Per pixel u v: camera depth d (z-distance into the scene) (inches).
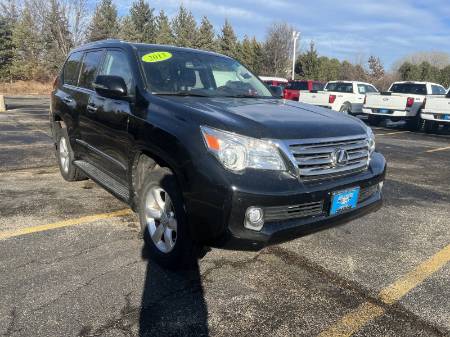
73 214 188.1
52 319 112.1
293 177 126.0
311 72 2071.9
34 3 1636.3
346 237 175.8
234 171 120.3
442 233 184.9
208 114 131.2
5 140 378.6
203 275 138.6
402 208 218.7
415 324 117.1
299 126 133.1
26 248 152.6
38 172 263.1
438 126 629.3
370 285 137.0
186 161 125.7
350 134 143.0
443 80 1840.6
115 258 147.3
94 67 201.2
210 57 198.2
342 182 136.3
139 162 153.7
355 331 113.0
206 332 110.0
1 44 1643.7
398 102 622.8
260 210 119.9
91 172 192.5
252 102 163.8
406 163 343.9
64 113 219.6
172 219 137.6
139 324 111.9
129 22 2047.2
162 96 154.3
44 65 1654.8
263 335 109.9
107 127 170.9
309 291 131.8
